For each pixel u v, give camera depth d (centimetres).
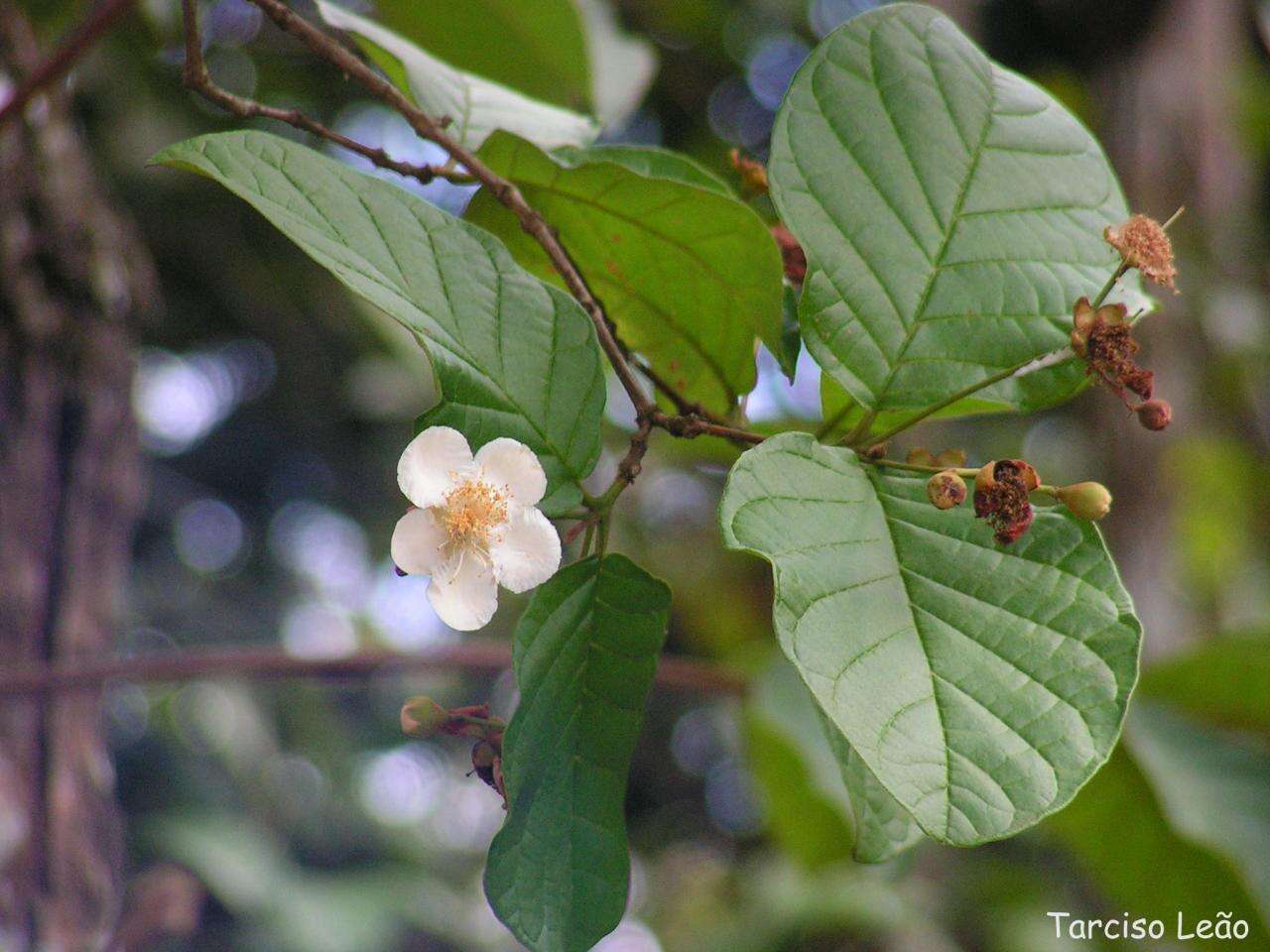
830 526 64
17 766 85
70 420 90
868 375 67
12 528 87
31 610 87
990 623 64
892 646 63
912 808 61
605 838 65
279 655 87
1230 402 167
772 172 67
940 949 155
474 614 65
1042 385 68
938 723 62
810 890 159
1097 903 128
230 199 166
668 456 109
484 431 65
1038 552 64
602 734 66
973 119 69
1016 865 172
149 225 164
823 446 65
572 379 66
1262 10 173
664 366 75
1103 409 146
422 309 65
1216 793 98
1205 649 100
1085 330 67
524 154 72
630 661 66
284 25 71
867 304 67
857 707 62
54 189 90
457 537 65
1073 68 152
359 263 65
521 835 65
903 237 67
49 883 85
